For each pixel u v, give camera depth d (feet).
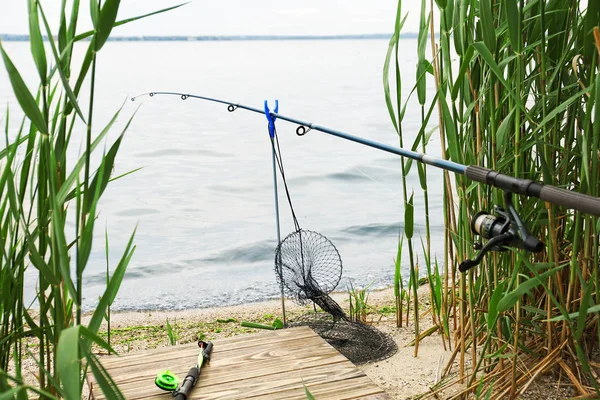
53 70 4.89
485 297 9.33
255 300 15.39
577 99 7.75
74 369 3.29
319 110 50.08
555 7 7.60
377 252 18.86
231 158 32.94
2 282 5.47
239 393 7.19
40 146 4.98
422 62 8.52
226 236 20.59
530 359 9.00
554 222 7.86
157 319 14.25
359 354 10.54
